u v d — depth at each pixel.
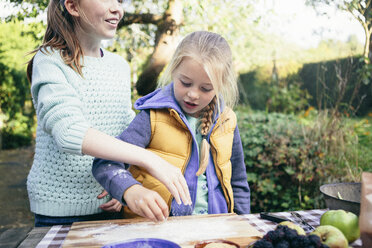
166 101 1.32
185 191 1.05
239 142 1.57
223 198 1.44
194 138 1.35
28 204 4.91
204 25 3.81
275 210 3.57
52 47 1.31
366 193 0.90
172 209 1.33
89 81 1.38
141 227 1.11
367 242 0.89
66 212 1.36
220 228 1.09
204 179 1.42
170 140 1.34
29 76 1.42
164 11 3.79
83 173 1.36
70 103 1.16
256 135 3.68
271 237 0.84
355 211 1.07
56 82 1.21
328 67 5.39
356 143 3.69
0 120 9.00
